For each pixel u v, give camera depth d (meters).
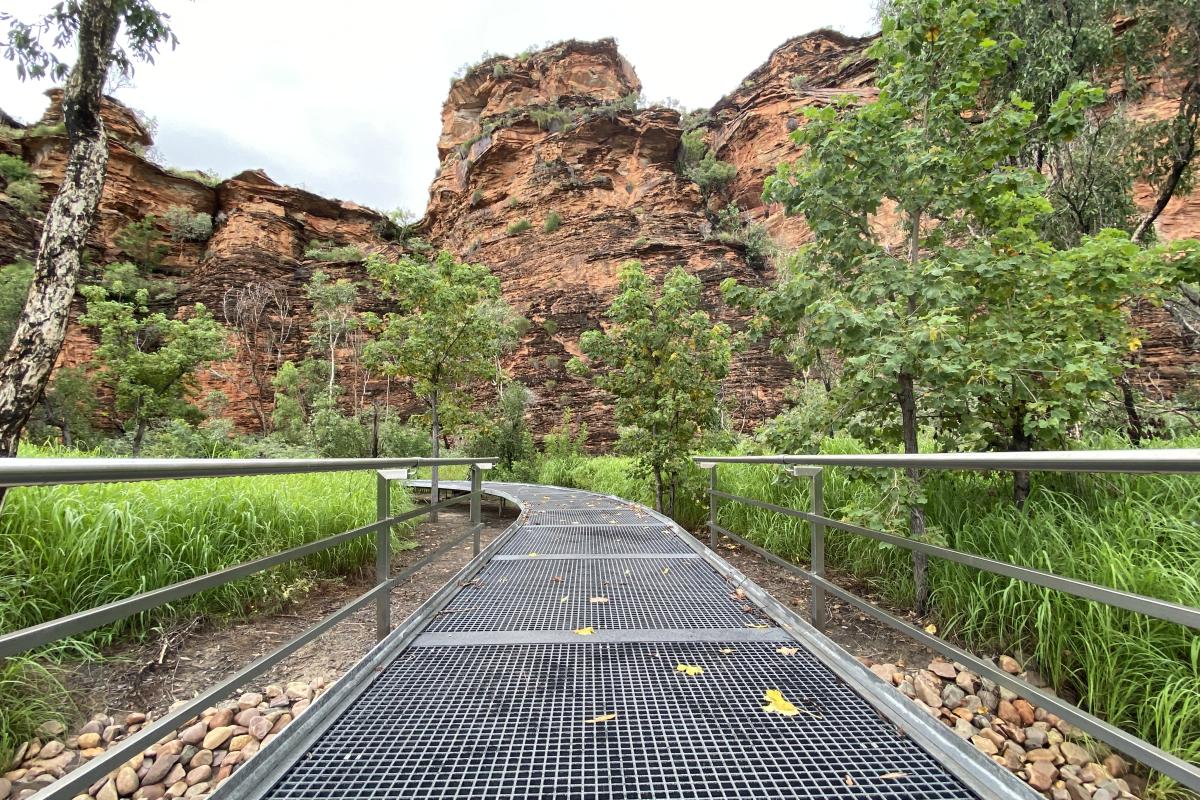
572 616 3.29
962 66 3.73
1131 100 7.52
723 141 40.97
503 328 14.55
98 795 2.21
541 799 1.62
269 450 17.88
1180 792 2.21
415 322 10.95
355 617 4.05
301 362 37.97
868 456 2.43
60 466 1.17
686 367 7.56
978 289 3.75
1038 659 2.91
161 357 19.62
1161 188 7.54
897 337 3.38
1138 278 3.42
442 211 50.09
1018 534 3.22
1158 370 10.88
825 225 3.90
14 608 2.80
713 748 1.88
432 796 1.64
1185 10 6.73
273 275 41.88
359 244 48.66
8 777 2.25
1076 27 6.97
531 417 31.98
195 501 4.14
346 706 2.17
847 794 1.63
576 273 36.62
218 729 2.55
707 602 3.56
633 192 39.75
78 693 2.75
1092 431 4.79
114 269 37.00
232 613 3.76
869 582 4.25
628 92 53.88
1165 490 3.25
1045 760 2.47
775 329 4.55
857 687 2.26
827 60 38.53
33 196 35.75
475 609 3.44
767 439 4.68
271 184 46.53
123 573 3.31
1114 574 2.57
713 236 34.69
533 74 54.12
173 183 43.84
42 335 3.14
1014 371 3.40
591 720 2.06
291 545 4.46
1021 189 3.62
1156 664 2.40
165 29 3.54
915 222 3.99
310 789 1.68
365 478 7.66
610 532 6.34
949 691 2.88
